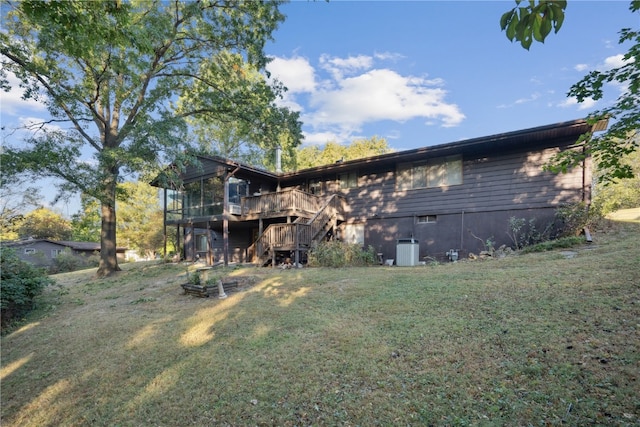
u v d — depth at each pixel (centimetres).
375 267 1130
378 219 1433
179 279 1189
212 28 1502
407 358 418
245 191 1658
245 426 337
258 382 412
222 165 1528
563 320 441
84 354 568
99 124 1539
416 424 303
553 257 830
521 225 1102
